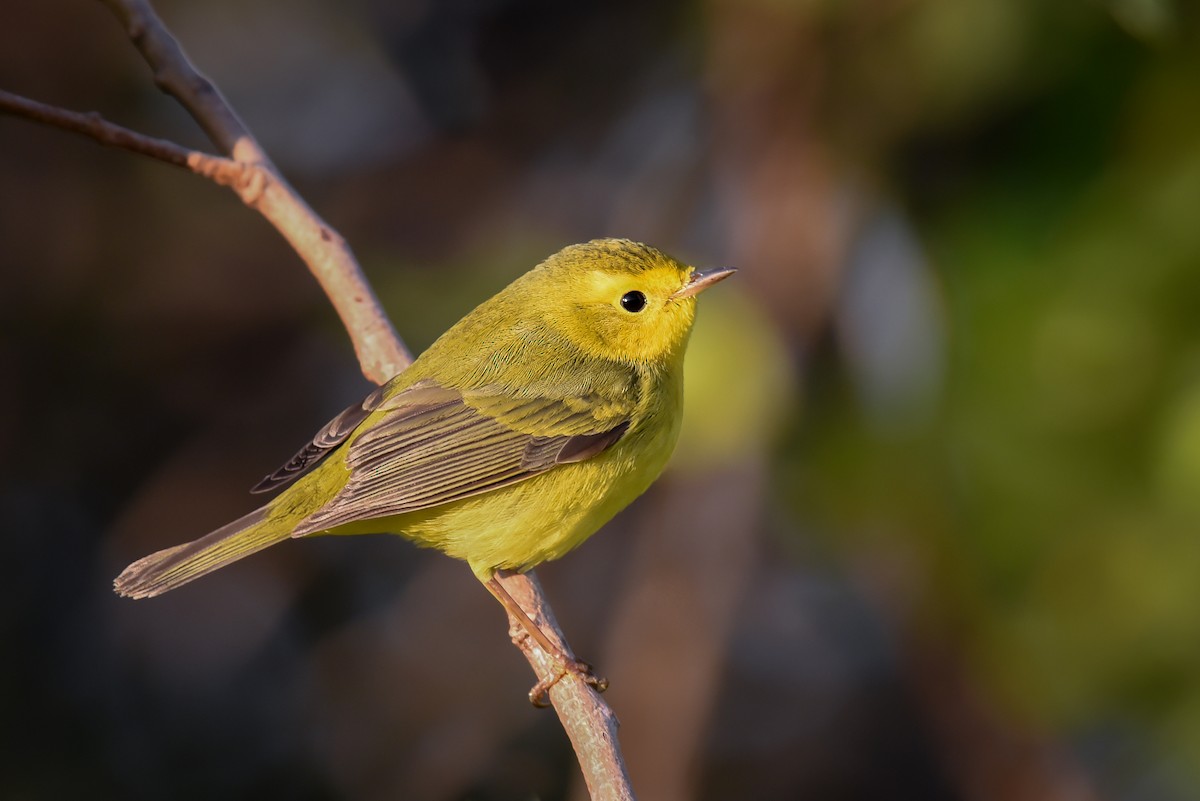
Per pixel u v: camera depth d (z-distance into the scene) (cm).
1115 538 1050
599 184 1453
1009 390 1059
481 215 1455
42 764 1332
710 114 1223
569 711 739
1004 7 1053
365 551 1442
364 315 838
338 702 1375
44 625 1381
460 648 1377
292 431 1462
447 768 1321
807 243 1140
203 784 1359
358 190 1498
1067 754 1177
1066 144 1061
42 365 1441
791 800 1428
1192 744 1076
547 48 1518
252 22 1548
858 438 1123
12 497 1408
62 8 1436
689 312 895
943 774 1404
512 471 823
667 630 1178
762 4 1139
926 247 1127
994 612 1103
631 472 855
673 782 1158
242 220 1488
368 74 1558
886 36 1103
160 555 812
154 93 1482
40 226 1449
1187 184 1021
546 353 862
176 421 1459
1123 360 1027
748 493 1155
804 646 1480
